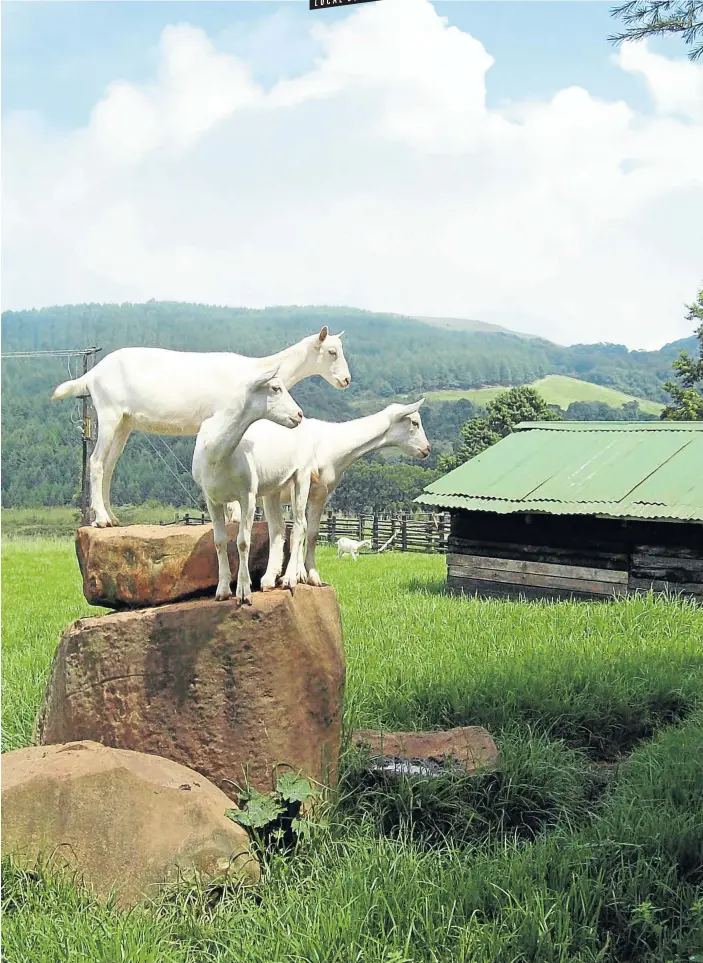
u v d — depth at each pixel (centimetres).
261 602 613
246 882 536
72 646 639
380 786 670
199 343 16688
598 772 755
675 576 1393
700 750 712
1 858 524
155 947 468
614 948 499
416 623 1233
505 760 701
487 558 1590
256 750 605
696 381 3822
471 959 471
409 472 5547
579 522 1491
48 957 459
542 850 566
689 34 981
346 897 511
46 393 9494
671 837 581
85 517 2539
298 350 723
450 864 551
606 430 1738
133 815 533
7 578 2055
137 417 691
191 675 612
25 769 551
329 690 645
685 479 1459
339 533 3638
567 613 1252
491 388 16275
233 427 573
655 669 928
